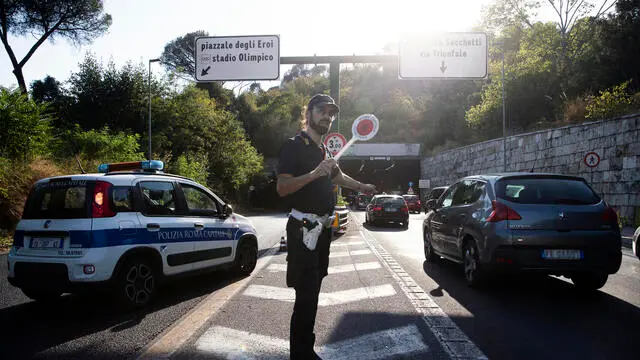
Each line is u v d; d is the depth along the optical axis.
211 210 6.67
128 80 28.23
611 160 18.61
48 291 4.86
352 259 9.16
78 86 27.73
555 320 4.68
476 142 37.09
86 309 5.25
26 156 14.88
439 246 7.97
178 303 5.50
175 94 30.73
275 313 4.92
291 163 2.92
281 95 59.53
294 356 2.97
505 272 5.71
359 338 4.09
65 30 29.52
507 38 36.94
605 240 5.59
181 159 26.59
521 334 4.20
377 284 6.57
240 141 35.66
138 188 5.48
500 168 31.30
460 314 4.92
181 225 5.90
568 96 29.36
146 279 5.35
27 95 16.09
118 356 3.67
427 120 58.72
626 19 28.52
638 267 7.97
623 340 4.02
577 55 29.73
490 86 34.94
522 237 5.56
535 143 25.92
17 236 5.16
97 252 4.79
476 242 6.08
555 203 5.75
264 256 9.38
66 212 4.96
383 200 19.34
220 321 4.61
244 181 35.28
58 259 4.82
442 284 6.59
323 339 4.05
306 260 2.95
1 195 12.55
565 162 22.48
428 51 13.25
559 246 5.54
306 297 2.95
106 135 21.34
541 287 6.38
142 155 22.14
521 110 32.72
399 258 9.34
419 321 4.64
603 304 5.39
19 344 3.98
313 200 2.97
